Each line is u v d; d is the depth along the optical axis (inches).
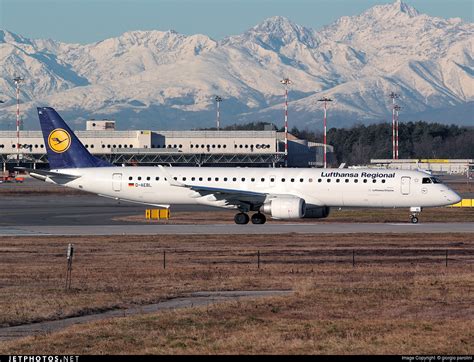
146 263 5782.5
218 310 3976.4
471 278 4975.4
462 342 3304.6
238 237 7485.2
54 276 5162.4
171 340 3326.8
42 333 3494.1
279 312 3946.9
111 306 4148.6
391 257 6122.1
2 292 4549.7
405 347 3216.0
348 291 4505.4
